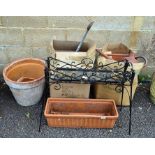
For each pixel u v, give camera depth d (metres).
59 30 2.53
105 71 2.08
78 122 2.17
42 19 2.46
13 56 2.67
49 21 2.47
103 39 2.59
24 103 2.38
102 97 2.42
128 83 2.25
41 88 2.35
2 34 2.53
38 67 2.46
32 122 2.26
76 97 2.35
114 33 2.56
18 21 2.46
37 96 2.37
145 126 2.26
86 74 2.12
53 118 2.13
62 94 2.33
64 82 2.15
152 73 2.73
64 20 2.48
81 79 2.11
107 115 2.29
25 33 2.53
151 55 2.67
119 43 2.38
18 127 2.21
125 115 2.36
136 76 2.24
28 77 2.51
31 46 2.61
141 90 2.65
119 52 2.40
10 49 2.62
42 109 2.31
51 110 2.29
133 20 2.48
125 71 2.06
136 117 2.34
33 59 2.44
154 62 2.71
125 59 2.14
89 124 2.18
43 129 2.20
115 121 2.21
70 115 2.11
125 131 2.21
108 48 2.39
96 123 2.17
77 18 2.47
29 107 2.40
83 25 2.51
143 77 2.74
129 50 2.33
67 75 2.11
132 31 2.54
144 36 2.57
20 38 2.56
